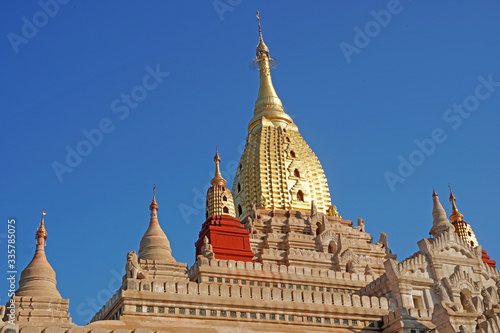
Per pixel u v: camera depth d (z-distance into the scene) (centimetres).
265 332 5566
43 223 7156
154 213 8069
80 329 4381
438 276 6938
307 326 6088
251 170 10394
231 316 5838
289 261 8450
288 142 10738
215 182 8788
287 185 10231
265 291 6097
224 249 7919
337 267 8650
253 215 9650
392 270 6800
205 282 6328
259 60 12062
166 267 7200
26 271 6762
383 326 6303
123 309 5450
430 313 6209
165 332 4669
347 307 6338
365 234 9925
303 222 9669
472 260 7250
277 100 11506
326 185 10581
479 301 6281
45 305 6328
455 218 10875
